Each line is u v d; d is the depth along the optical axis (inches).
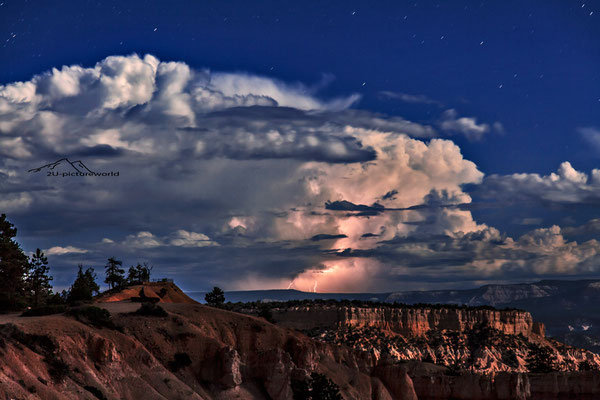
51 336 4106.8
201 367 4845.0
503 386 6978.4
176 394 4409.5
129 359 4461.1
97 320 4643.2
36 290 5999.0
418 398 7057.1
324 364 5920.3
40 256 6082.7
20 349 3841.0
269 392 5039.4
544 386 7352.4
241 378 4992.6
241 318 5506.9
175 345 4842.5
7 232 6058.1
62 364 3937.0
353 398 5664.4
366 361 6412.4
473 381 7032.5
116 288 7283.5
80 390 3878.0
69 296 6353.3
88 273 7219.5
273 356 5162.4
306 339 6043.3
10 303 5403.5
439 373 7386.8
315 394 5068.9
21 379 3602.4
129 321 4879.4
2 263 5629.9
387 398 6107.3
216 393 4763.8
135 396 4220.0
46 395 3627.0
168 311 5290.4
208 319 5354.3
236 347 5241.1
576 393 7303.2
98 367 4212.6
